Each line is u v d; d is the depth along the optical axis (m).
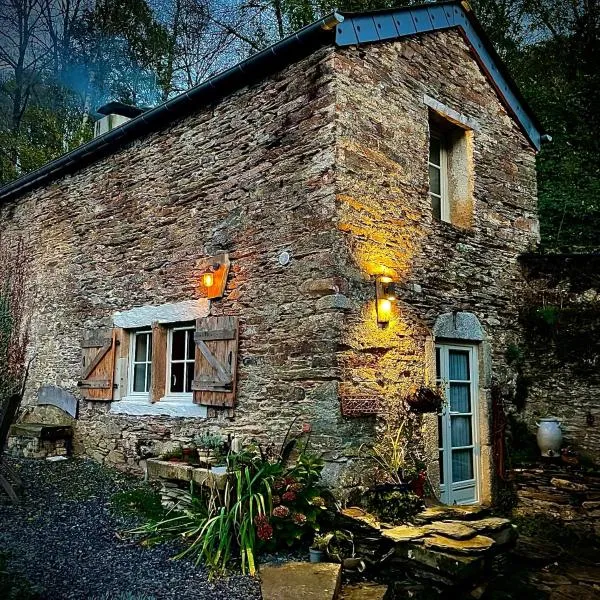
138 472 6.51
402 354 5.44
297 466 4.66
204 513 4.74
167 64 17.84
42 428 7.36
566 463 6.16
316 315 4.96
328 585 3.62
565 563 4.92
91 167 7.99
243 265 5.74
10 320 9.10
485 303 6.60
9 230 9.50
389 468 4.93
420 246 5.82
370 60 5.58
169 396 6.50
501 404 6.47
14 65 17.48
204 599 3.57
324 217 5.03
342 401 4.79
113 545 4.50
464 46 7.00
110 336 7.14
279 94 5.64
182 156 6.66
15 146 15.87
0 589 3.41
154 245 6.83
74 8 18.02
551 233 10.02
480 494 6.29
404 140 5.84
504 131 7.39
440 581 3.79
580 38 12.60
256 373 5.45
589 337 6.50
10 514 5.18
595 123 10.94
